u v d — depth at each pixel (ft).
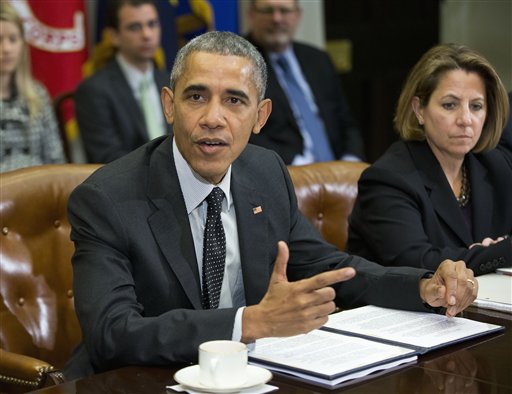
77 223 8.50
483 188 11.73
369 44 26.66
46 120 19.36
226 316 7.38
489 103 11.46
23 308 10.39
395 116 11.86
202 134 8.16
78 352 9.07
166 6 21.68
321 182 12.78
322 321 7.14
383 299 9.04
